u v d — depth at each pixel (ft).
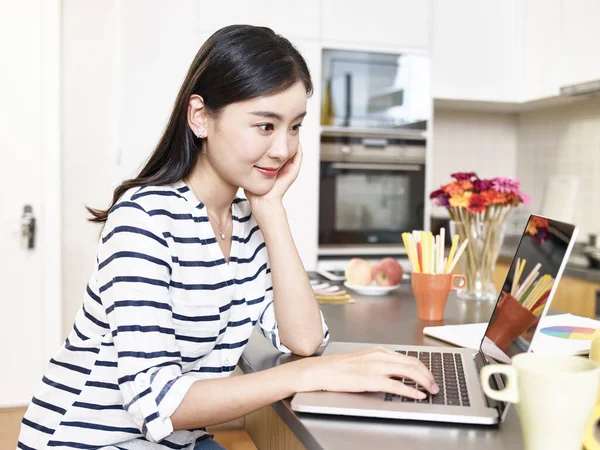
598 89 10.00
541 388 1.95
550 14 11.23
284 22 10.78
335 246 11.37
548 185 11.73
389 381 2.92
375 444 2.44
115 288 3.14
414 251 4.96
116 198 3.58
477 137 13.78
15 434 9.13
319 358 3.15
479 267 5.82
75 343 3.54
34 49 10.16
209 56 3.41
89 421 3.48
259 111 3.34
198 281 3.51
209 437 4.17
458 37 11.82
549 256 3.22
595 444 2.17
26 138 10.21
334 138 11.20
